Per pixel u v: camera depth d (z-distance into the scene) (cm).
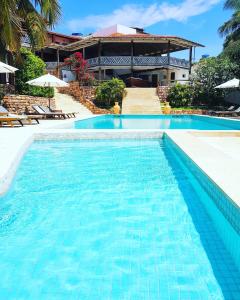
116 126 1528
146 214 409
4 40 1566
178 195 486
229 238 335
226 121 1529
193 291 243
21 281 259
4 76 1981
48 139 955
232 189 360
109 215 404
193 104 2548
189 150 630
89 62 3130
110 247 317
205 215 405
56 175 600
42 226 371
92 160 732
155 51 3716
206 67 2486
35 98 1830
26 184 541
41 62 1998
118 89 2428
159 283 254
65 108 2194
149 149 870
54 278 263
